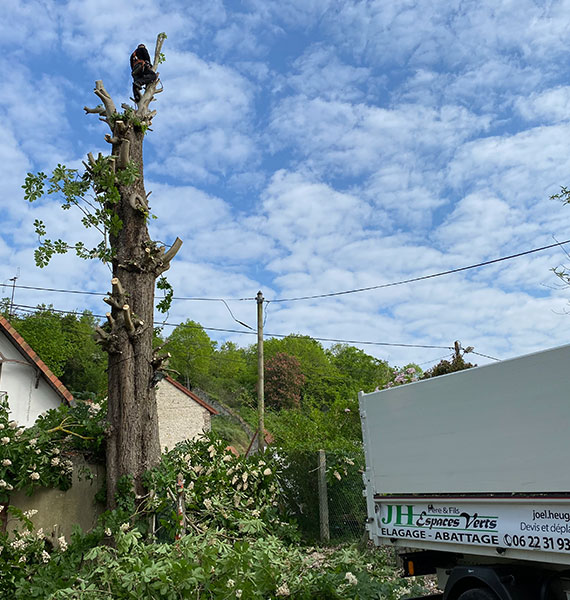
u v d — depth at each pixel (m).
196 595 5.34
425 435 5.75
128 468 8.48
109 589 5.62
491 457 4.92
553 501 4.27
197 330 58.38
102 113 9.96
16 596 6.37
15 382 18.64
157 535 8.41
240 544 6.11
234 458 9.95
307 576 6.09
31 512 7.67
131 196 9.48
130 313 8.94
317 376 52.00
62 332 40.34
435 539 5.45
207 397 50.50
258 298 18.55
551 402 4.42
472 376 5.25
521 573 4.70
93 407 9.38
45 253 8.95
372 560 7.75
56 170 8.91
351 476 11.47
